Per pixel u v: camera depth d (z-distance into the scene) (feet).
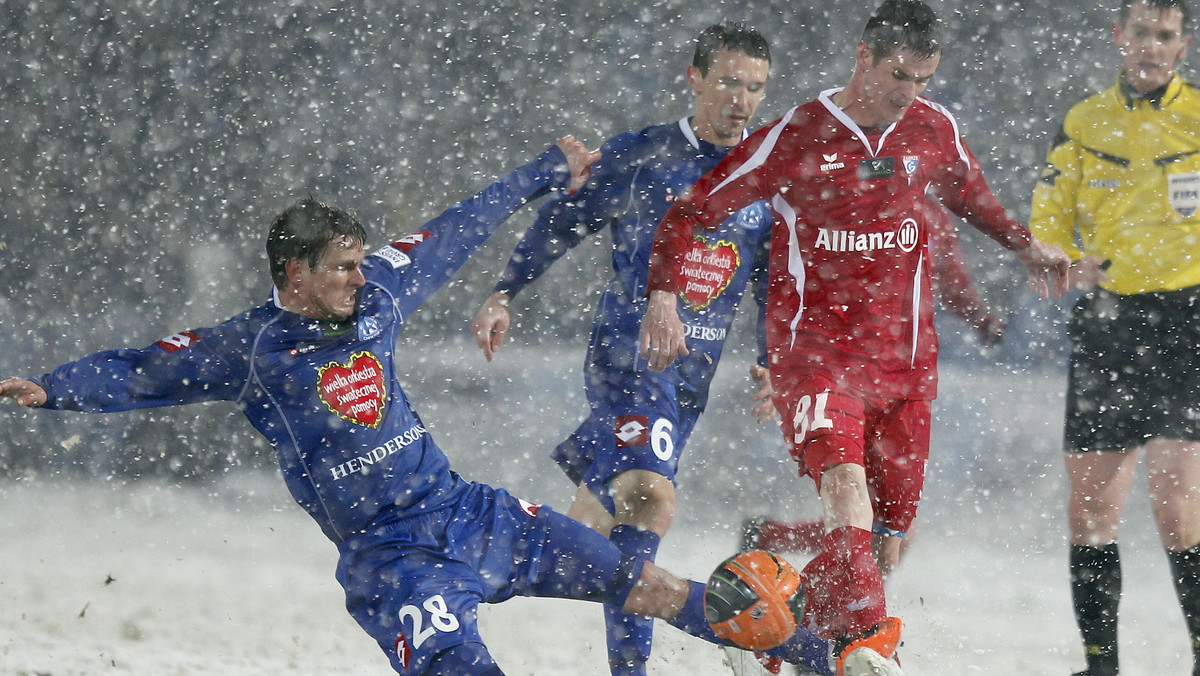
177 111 166.71
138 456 96.94
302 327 37.27
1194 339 49.85
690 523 80.94
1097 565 48.52
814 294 43.60
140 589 59.57
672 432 47.26
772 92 199.72
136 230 154.20
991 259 146.92
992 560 69.72
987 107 182.70
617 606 39.50
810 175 42.86
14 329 137.08
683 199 44.50
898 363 43.78
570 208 49.01
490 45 191.21
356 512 37.27
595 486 47.01
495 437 109.91
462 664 34.47
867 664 36.91
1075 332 51.72
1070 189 52.80
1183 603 47.37
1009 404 117.19
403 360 143.84
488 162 190.90
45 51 160.97
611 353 48.08
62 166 152.66
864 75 41.86
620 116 197.47
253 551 70.85
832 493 40.24
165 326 146.41
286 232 36.60
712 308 48.73
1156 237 50.52
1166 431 48.96
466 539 37.91
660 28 196.34
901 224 43.11
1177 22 49.85
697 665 49.98
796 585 38.58
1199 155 50.72
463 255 42.32
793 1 197.77
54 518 78.28
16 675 44.14
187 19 168.25
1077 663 50.14
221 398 37.27
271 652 50.14
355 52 180.55
